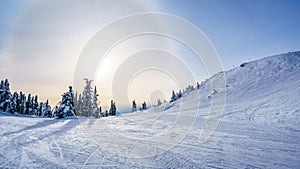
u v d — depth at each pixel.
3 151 7.96
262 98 28.03
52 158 6.93
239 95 34.91
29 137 11.45
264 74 42.22
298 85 28.34
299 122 15.02
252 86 37.88
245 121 17.55
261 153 7.25
